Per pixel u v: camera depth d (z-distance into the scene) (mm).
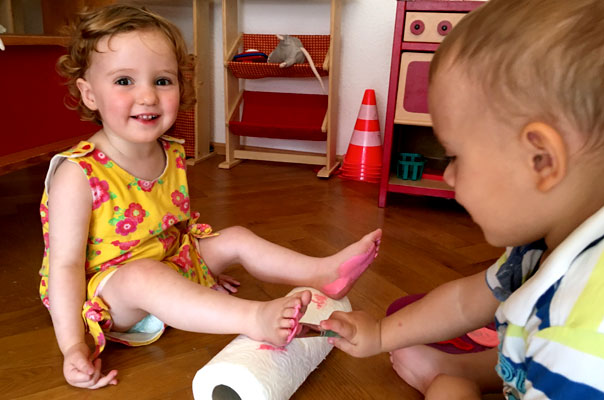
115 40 855
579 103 399
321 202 1770
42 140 1447
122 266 857
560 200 442
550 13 410
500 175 451
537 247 561
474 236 1482
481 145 452
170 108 914
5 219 1478
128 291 815
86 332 868
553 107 407
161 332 896
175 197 1008
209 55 2377
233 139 2285
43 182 1864
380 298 1066
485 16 442
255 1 2258
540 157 428
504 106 427
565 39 400
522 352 483
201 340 904
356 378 802
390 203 1793
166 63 896
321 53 2160
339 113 2262
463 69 447
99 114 938
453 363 751
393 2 2076
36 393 748
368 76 2184
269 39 2240
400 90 1646
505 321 525
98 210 880
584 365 393
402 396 764
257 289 1098
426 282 1151
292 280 968
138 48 863
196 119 2271
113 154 920
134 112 876
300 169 2240
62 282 823
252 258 1006
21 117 1354
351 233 1472
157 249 953
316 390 771
